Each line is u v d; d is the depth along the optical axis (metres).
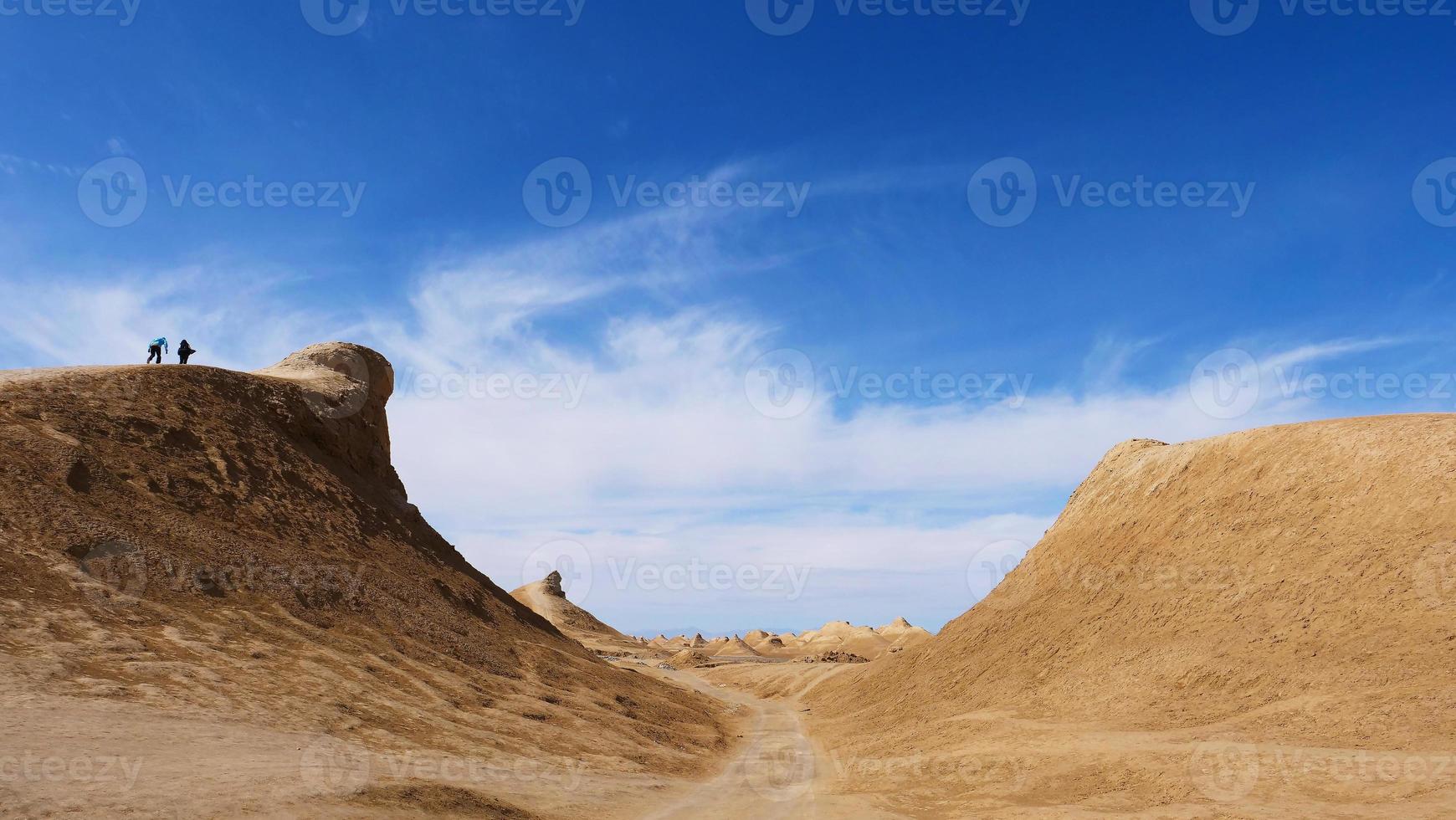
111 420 32.00
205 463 33.78
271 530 32.72
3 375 33.09
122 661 20.19
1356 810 17.02
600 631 133.50
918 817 21.23
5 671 17.33
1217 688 27.38
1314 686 24.48
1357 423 36.06
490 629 39.19
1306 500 33.84
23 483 25.44
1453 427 31.56
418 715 24.59
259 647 24.58
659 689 51.12
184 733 17.05
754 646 179.00
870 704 49.12
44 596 21.52
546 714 30.08
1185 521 39.22
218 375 40.81
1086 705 30.83
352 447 47.66
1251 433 41.16
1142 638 33.41
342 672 25.39
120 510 27.34
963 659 44.47
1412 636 24.44
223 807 12.99
